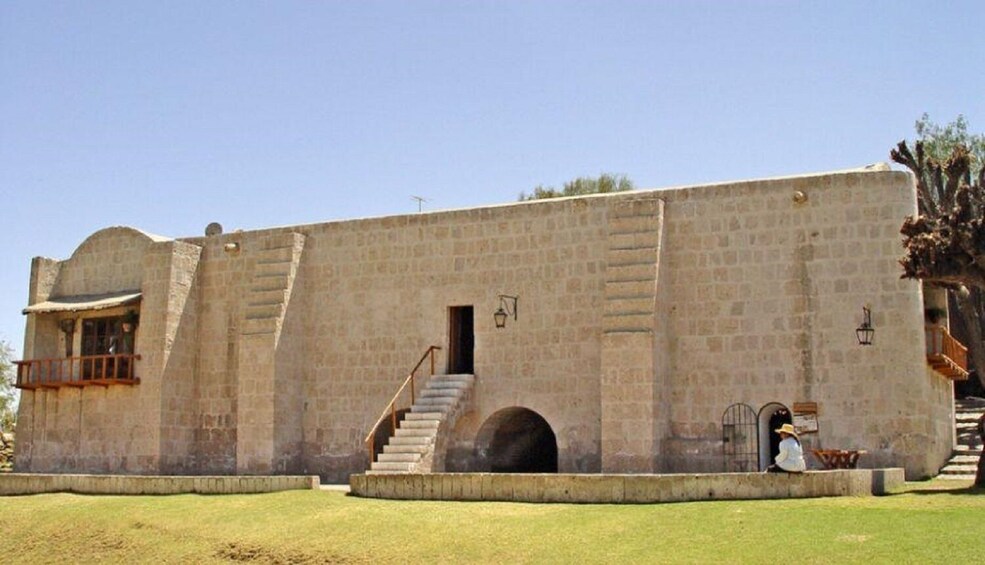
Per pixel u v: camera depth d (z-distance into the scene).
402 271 32.91
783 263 28.14
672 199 29.48
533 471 35.34
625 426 27.70
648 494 22.31
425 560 19.55
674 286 29.14
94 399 36.25
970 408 39.16
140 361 35.31
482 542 19.98
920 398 26.55
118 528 25.52
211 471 34.84
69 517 27.11
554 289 30.66
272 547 21.92
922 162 37.03
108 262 37.88
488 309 31.48
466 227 32.16
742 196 28.77
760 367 28.03
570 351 30.17
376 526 22.00
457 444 31.14
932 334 28.38
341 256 33.88
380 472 27.70
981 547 16.53
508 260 31.41
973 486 22.91
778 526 18.81
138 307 36.22
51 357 38.09
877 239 27.34
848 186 27.77
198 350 35.72
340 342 33.47
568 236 30.67
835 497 21.64
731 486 21.97
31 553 25.48
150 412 34.69
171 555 23.03
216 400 35.19
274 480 27.50
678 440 28.52
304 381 33.78
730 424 28.11
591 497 22.77
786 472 22.03
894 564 16.09
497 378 31.03
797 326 27.81
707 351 28.59
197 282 36.06
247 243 35.50
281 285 33.47
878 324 27.08
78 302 37.44
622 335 28.11
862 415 26.91
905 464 26.39
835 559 16.61
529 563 18.52
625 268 28.72
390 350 32.72
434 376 31.58
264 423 32.66
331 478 33.00
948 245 23.22
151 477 29.08
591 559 18.19
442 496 24.59
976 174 46.72
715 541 18.28
